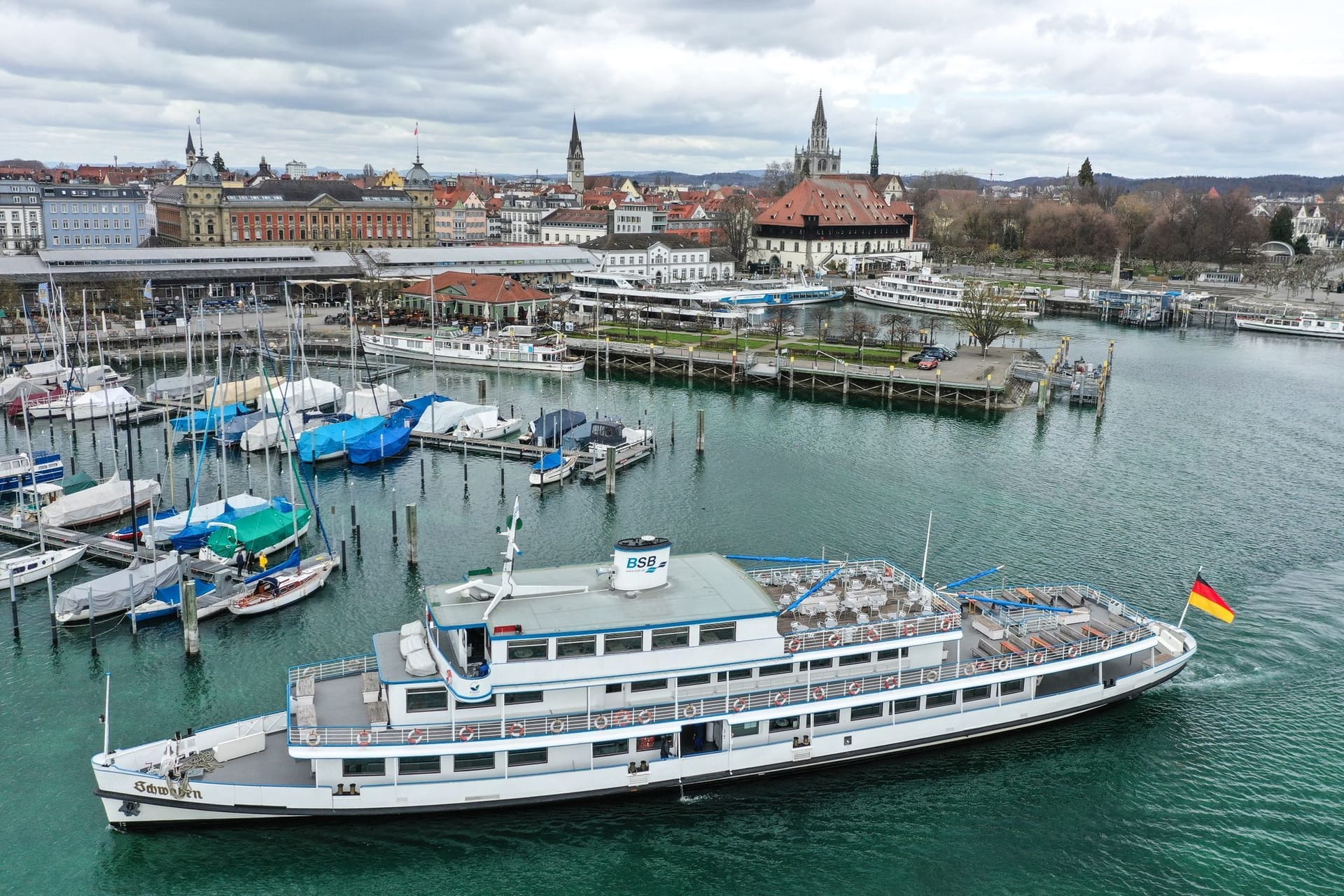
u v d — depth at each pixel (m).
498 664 53.22
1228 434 135.25
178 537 87.75
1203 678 68.81
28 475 105.19
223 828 53.50
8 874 50.38
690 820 55.12
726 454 124.44
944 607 62.47
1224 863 52.62
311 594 81.31
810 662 58.59
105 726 57.62
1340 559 89.44
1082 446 128.62
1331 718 64.31
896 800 56.97
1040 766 59.78
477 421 128.00
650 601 56.72
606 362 180.00
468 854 52.28
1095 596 71.62
